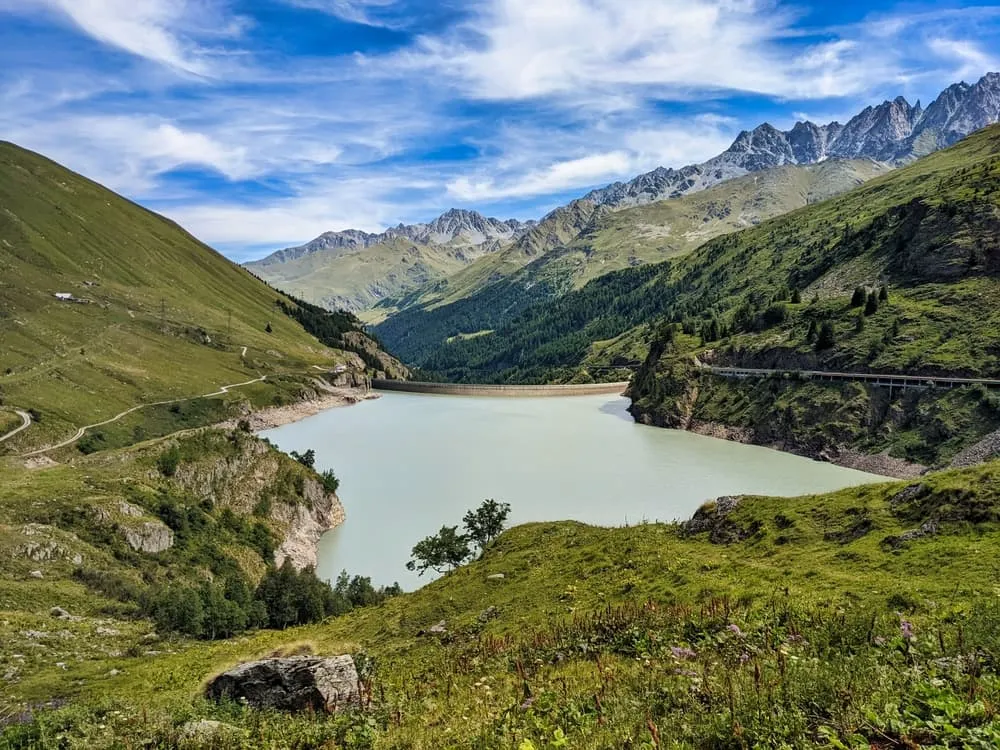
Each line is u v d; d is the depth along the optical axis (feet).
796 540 113.50
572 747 41.68
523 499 370.53
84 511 246.47
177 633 164.76
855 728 34.42
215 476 348.18
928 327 493.36
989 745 29.45
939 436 399.24
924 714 34.94
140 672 111.55
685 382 646.74
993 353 431.84
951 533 94.32
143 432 521.65
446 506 369.30
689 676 50.19
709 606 79.05
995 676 39.70
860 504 115.75
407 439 586.86
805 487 378.94
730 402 586.45
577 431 614.75
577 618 94.48
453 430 636.89
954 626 53.26
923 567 86.58
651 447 520.01
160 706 66.85
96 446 461.37
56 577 195.21
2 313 650.84
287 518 348.38
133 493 282.15
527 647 82.48
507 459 481.87
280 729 57.36
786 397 525.34
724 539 128.57
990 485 98.43
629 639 73.26
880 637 52.75
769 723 37.11
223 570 265.34
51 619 153.38
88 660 125.90
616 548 137.39
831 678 41.29
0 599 163.22
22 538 207.00
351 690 66.18
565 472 432.25
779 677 44.60
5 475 284.41
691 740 38.55
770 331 648.79
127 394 584.40
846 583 84.38
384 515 362.74
